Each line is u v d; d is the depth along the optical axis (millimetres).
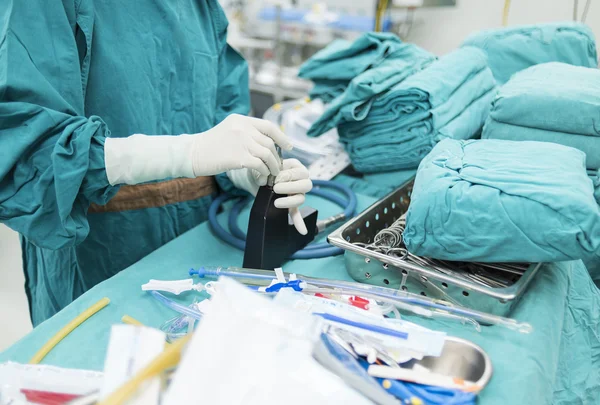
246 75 1315
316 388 398
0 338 1551
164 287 727
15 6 736
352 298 701
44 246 783
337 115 1167
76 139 734
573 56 1469
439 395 507
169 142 808
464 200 668
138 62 981
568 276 829
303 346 425
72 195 738
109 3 934
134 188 1056
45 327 654
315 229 939
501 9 2229
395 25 2348
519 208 640
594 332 861
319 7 2369
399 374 525
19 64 727
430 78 1144
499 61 1550
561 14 2092
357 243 835
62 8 795
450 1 2117
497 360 597
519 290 651
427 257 780
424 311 686
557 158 734
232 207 1082
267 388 394
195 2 1128
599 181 893
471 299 680
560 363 766
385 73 1165
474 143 852
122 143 785
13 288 1761
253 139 799
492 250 669
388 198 942
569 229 616
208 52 1139
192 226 1189
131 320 650
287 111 1637
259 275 764
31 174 747
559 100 918
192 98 1113
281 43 2467
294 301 643
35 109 730
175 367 424
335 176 1289
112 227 1061
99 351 609
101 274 1099
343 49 1296
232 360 398
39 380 498
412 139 1119
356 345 566
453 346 578
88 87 941
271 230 802
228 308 433
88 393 484
